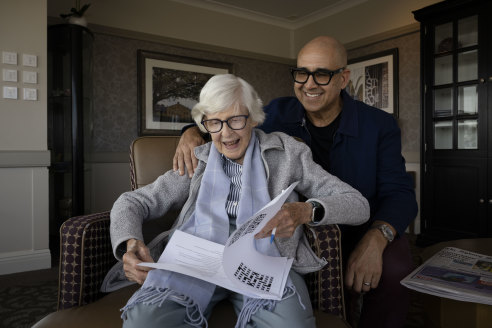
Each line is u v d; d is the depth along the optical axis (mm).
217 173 1180
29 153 2750
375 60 4309
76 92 3227
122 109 4129
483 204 2961
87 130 3398
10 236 2734
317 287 1034
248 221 770
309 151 1247
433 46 3250
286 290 907
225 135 1120
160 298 859
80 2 3762
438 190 3264
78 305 1048
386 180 1453
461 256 1292
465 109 3086
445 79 3211
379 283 1185
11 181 2732
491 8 2867
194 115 1178
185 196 1245
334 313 1026
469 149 3039
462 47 3076
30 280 2551
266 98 5180
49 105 3299
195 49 4582
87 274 1062
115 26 3979
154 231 1382
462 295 928
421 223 3387
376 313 1212
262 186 1144
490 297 894
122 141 4141
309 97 1473
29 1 2766
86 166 3391
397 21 3980
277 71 5277
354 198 1115
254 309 878
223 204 1146
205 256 985
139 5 4113
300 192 1252
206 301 913
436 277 1062
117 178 4109
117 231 1037
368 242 1173
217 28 4656
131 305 865
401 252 1224
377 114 1525
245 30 4883
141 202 1167
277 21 5102
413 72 3967
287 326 834
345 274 1163
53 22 3668
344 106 1510
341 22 4602
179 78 4453
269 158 1220
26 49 2760
